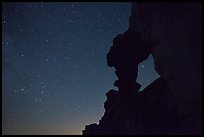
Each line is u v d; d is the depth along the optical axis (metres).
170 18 21.83
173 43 21.34
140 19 24.12
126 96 29.81
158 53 22.45
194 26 21.11
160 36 22.12
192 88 20.33
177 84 21.20
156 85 29.72
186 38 20.94
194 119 19.95
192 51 20.59
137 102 28.52
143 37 25.38
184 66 20.72
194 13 21.53
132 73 30.53
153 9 22.95
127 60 30.33
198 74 20.16
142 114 25.53
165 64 21.94
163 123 22.61
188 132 18.98
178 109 23.36
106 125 27.81
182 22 21.34
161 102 26.30
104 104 32.53
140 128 23.75
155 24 22.64
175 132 19.67
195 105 20.31
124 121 26.48
